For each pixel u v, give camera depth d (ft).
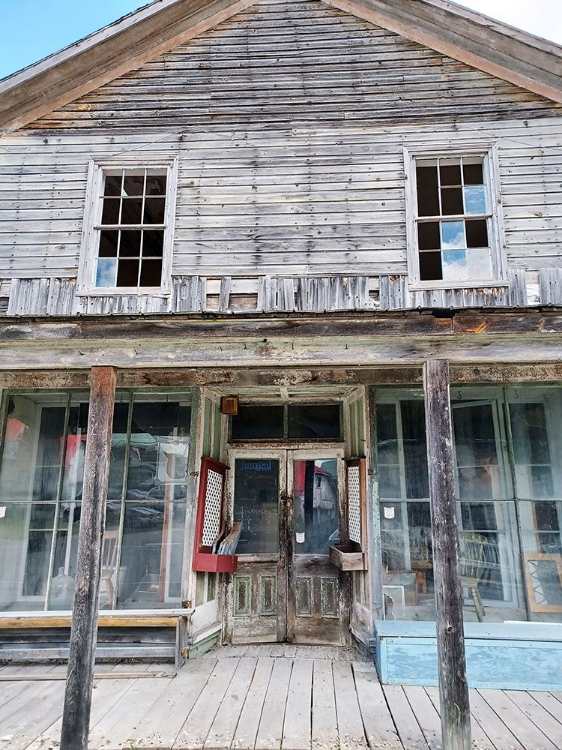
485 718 13.07
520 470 17.58
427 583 16.93
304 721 12.76
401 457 17.80
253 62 18.90
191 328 13.73
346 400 20.25
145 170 18.60
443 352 13.53
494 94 18.04
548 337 13.37
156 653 16.48
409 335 13.34
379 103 18.24
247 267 17.22
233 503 20.20
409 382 17.60
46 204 18.19
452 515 12.33
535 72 17.80
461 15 17.63
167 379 18.26
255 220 17.56
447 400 13.21
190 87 18.80
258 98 18.57
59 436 18.71
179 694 14.38
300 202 17.61
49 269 17.65
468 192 18.13
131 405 18.69
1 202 18.29
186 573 17.31
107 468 13.38
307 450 20.34
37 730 12.47
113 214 21.27
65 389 18.81
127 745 11.64
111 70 19.01
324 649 18.28
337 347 13.85
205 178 18.01
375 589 16.87
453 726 11.21
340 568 18.15
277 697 14.16
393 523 17.38
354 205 17.48
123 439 18.47
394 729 12.38
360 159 17.84
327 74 18.63
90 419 13.58
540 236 16.87
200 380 18.12
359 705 13.66
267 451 20.51
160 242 22.45
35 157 18.58
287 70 18.75
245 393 19.92
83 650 11.96
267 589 19.36
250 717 12.96
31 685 15.28
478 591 16.78
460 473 17.63
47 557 17.85
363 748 11.55
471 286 16.52
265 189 17.79
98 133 18.61
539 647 15.17
